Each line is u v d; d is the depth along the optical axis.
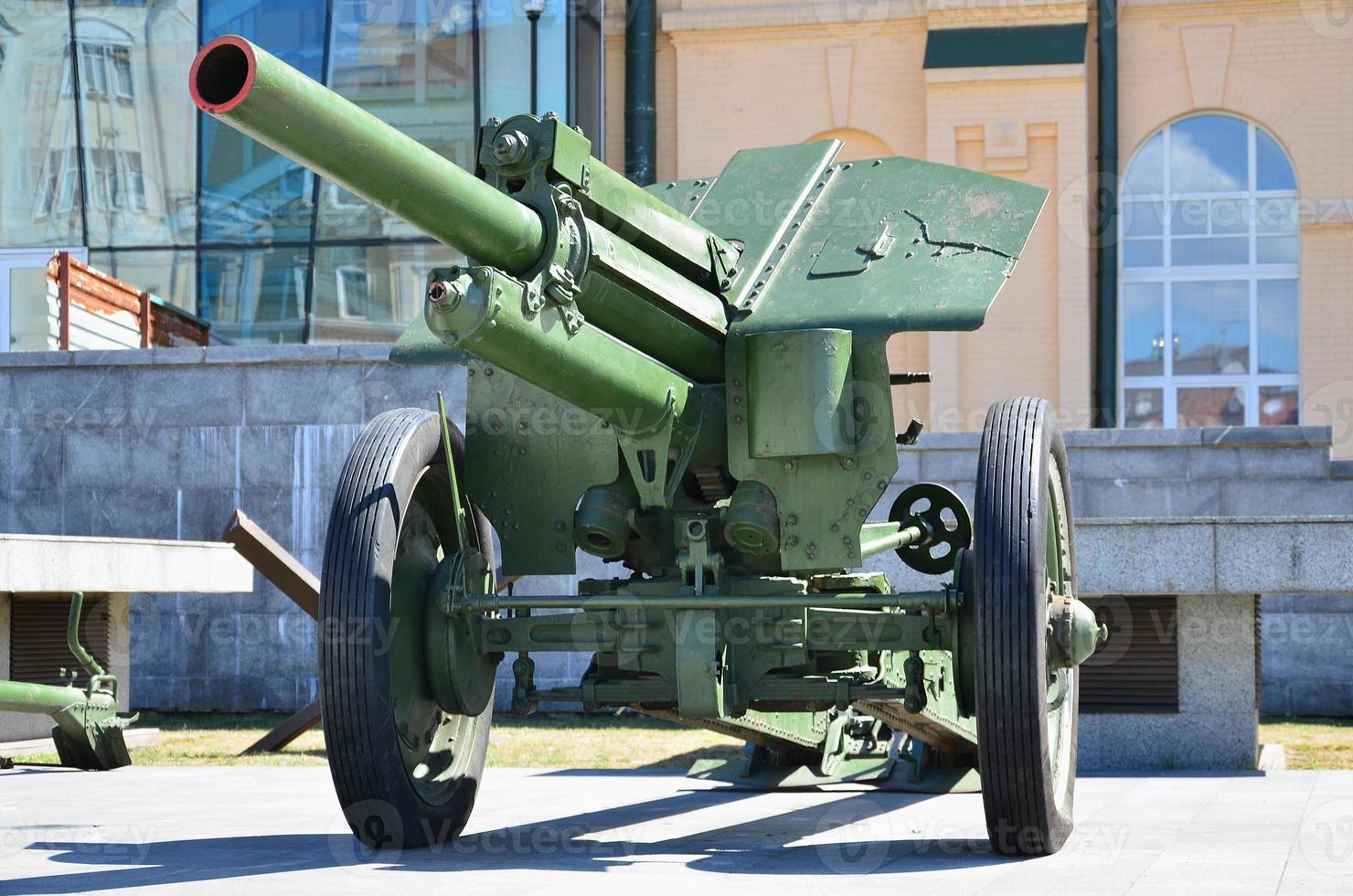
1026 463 3.91
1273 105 17.34
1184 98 17.52
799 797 5.95
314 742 9.22
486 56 16.20
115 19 16.36
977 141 17.31
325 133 3.30
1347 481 10.63
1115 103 17.39
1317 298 17.20
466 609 4.16
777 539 4.21
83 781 6.90
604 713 10.75
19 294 16.00
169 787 6.54
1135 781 6.77
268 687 11.30
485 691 4.37
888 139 17.86
